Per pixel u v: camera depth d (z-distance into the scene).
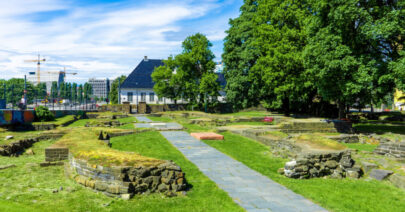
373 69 17.67
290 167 9.92
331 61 18.45
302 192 8.22
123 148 14.62
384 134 20.03
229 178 9.51
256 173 10.22
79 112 38.69
